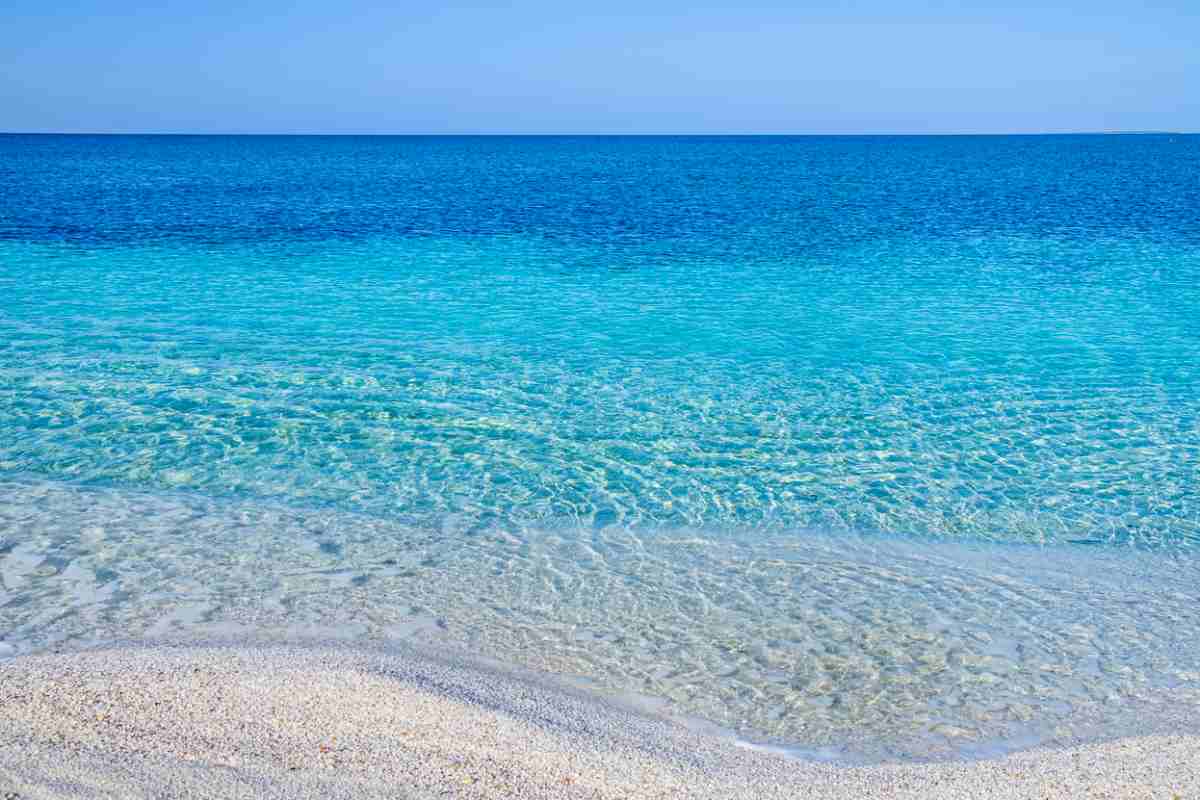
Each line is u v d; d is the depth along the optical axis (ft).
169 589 24.97
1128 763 16.92
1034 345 53.88
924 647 22.66
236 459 35.14
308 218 123.54
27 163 290.97
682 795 15.51
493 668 21.12
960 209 139.54
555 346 53.42
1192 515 31.04
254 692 18.11
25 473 33.24
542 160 368.89
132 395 42.57
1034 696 20.52
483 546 28.25
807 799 15.60
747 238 103.91
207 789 14.53
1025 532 29.73
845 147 602.03
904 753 18.30
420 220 122.72
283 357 50.01
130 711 17.03
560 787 15.40
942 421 40.45
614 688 20.45
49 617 23.20
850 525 30.19
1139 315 62.03
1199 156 382.01
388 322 59.31
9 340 52.47
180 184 193.47
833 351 52.60
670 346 53.67
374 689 18.63
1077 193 170.71
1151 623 24.02
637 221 122.93
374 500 31.68
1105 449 37.04
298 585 25.41
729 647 22.50
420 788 14.93
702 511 31.17
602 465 35.24
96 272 76.64
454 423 39.75
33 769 14.88
